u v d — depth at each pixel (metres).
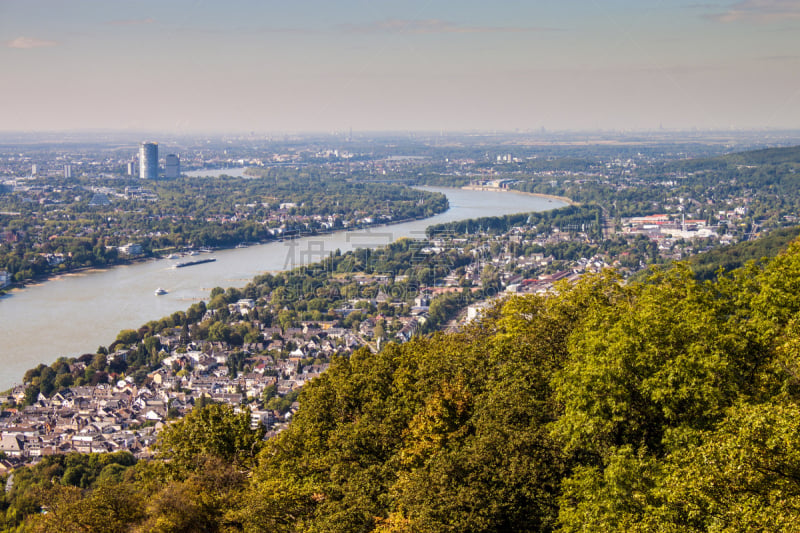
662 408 100.12
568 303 137.12
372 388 147.88
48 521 114.94
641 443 100.31
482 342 160.75
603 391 101.69
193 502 116.75
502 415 111.81
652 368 101.19
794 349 92.44
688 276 122.88
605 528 86.12
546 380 122.94
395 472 117.12
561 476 102.88
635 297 131.12
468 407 125.25
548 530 97.81
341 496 117.69
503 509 99.88
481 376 136.00
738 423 80.12
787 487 73.75
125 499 117.62
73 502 115.50
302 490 119.12
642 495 84.44
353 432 127.69
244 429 150.50
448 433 118.44
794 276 110.44
